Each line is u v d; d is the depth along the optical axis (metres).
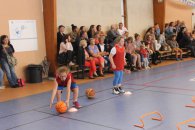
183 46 15.00
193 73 9.89
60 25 10.21
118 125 4.76
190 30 17.86
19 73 9.42
